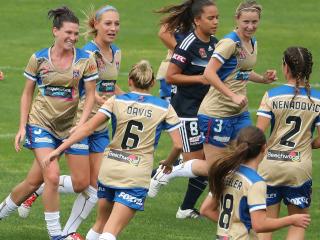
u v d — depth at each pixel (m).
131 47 57.72
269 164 22.88
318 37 61.66
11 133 39.28
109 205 23.11
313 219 28.02
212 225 27.50
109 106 22.59
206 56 28.16
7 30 61.50
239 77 26.84
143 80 22.52
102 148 26.31
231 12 66.88
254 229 19.36
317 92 22.75
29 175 25.44
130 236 25.94
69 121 25.06
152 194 29.20
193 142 28.48
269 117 22.75
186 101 28.53
